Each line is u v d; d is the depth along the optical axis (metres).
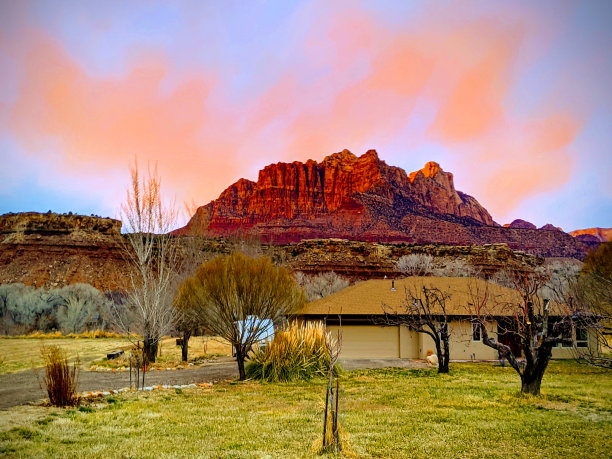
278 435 11.40
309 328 23.47
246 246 53.44
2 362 25.59
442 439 11.18
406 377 22.12
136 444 10.50
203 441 10.84
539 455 10.02
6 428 11.40
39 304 51.00
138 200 26.48
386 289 33.25
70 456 9.48
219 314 21.12
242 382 20.75
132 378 21.44
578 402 15.78
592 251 30.06
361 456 9.84
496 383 20.14
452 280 34.72
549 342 16.36
